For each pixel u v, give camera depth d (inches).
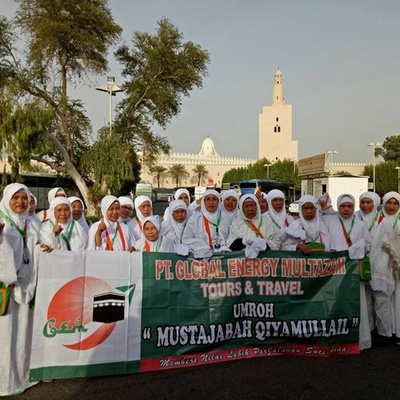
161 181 3705.7
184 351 189.5
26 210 178.2
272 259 203.0
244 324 199.6
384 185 2237.9
